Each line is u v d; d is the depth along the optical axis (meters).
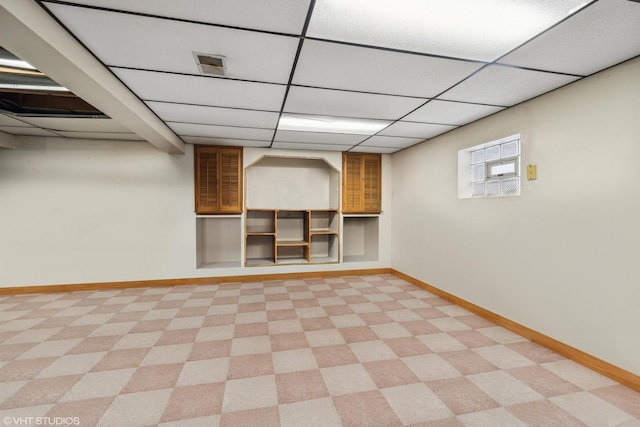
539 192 2.62
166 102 2.76
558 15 1.51
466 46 1.82
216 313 3.35
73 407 1.82
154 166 4.43
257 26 1.63
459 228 3.63
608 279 2.13
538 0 1.41
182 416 1.75
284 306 3.59
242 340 2.71
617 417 1.74
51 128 3.68
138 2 1.43
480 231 3.30
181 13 1.51
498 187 3.25
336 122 3.39
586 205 2.26
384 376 2.16
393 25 1.61
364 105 2.83
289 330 2.91
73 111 3.11
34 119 3.29
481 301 3.29
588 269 2.25
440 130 3.73
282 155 4.84
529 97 2.64
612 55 1.92
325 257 5.52
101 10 1.49
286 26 1.63
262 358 2.40
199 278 4.61
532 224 2.69
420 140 4.27
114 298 3.88
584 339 2.28
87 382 2.07
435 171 4.07
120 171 4.34
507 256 2.96
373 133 3.87
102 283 4.30
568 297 2.39
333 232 5.18
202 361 2.35
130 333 2.84
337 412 1.79
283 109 2.94
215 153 4.57
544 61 2.00
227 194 4.62
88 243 4.25
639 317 1.96
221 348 2.56
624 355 2.04
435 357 2.42
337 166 5.09
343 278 4.98
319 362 2.34
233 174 4.63
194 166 4.54
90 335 2.80
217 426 1.68
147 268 4.43
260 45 1.81
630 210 2.01
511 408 1.83
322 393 1.97
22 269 4.08
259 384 2.06
